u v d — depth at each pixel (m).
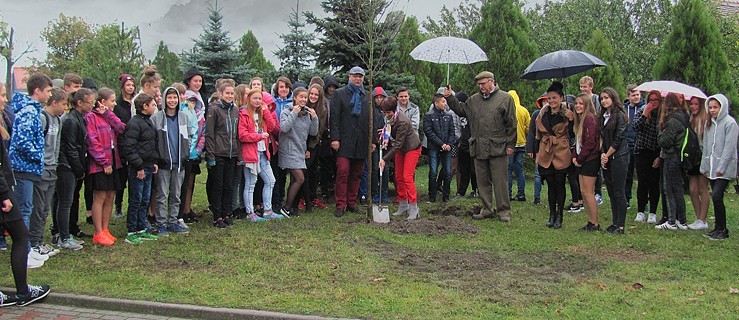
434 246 6.68
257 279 5.37
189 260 6.01
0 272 5.58
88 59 23.05
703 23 11.30
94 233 7.12
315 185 9.37
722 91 11.22
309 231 7.39
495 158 8.28
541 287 5.18
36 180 5.79
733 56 17.75
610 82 12.94
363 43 10.74
